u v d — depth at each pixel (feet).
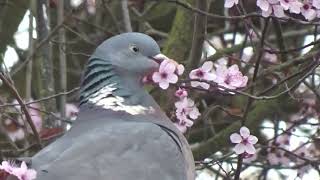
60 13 43.73
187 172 34.50
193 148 43.19
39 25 43.55
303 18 39.83
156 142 33.55
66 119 41.09
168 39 44.57
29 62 43.21
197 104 40.47
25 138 41.63
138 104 35.47
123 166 32.14
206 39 43.91
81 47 51.80
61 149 32.37
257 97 36.29
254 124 43.45
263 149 45.55
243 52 45.73
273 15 35.91
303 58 41.22
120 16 51.93
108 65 35.55
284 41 46.06
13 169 30.89
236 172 37.81
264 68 44.37
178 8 44.19
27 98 42.70
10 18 50.72
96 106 35.19
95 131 33.45
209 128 47.21
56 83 48.37
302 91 47.06
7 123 45.29
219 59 44.91
